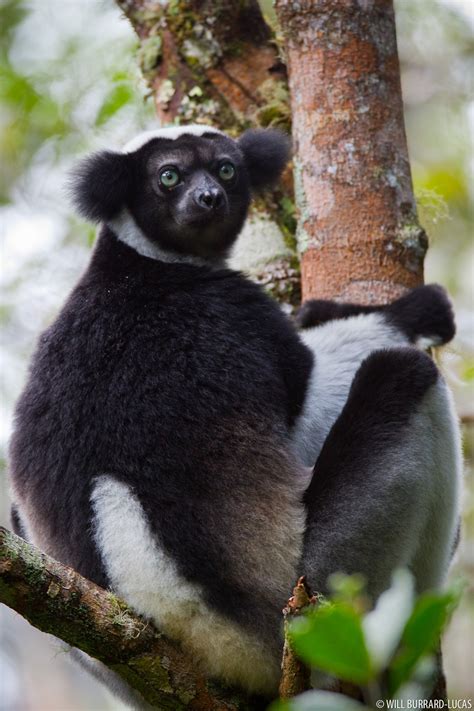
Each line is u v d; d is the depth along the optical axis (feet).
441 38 65.62
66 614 24.32
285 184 38.65
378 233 32.91
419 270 33.32
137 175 35.37
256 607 27.53
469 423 47.34
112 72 55.57
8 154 58.13
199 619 27.17
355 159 33.40
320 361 31.68
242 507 27.89
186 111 40.06
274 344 30.58
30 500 29.07
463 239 63.77
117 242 34.27
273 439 28.84
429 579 28.68
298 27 34.68
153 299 30.76
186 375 28.91
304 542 28.22
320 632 14.52
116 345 29.55
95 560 27.66
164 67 40.91
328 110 33.86
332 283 32.96
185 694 26.43
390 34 34.68
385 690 21.88
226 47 40.40
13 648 70.03
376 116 33.76
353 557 27.81
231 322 30.42
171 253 35.47
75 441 28.53
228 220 36.47
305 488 28.89
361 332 32.07
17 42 58.23
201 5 40.55
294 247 37.93
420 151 65.10
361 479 28.30
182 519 27.50
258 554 27.73
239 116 39.88
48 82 56.75
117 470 27.96
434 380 29.01
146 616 27.09
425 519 28.40
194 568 27.27
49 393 29.48
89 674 32.35
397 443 28.43
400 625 15.21
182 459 27.91
